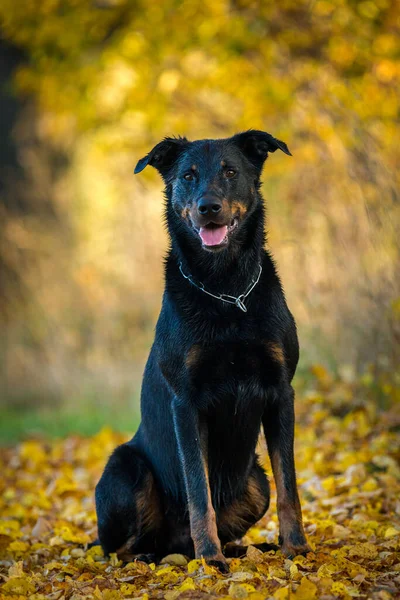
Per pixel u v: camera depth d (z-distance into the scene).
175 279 6.91
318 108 13.42
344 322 12.24
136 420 15.35
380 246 11.43
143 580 6.24
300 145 14.01
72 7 16.91
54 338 18.20
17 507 9.59
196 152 7.07
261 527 8.16
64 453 13.00
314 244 13.05
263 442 10.11
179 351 6.68
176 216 7.14
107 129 17.05
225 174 6.92
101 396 16.91
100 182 22.66
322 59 14.44
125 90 15.88
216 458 6.93
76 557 7.36
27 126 24.61
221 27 14.80
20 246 20.00
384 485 8.69
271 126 15.42
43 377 17.84
